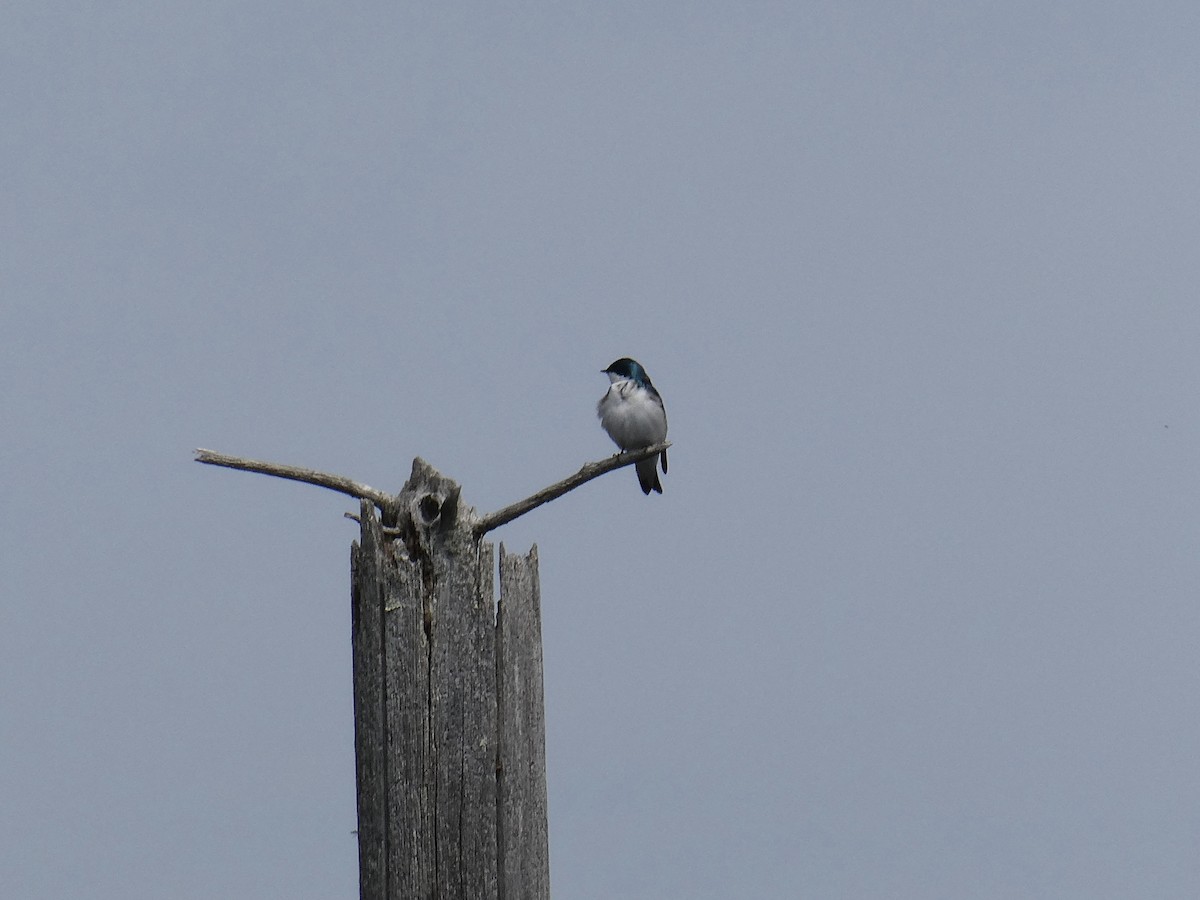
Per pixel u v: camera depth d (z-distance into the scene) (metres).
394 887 9.98
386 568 10.13
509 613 10.35
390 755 10.04
